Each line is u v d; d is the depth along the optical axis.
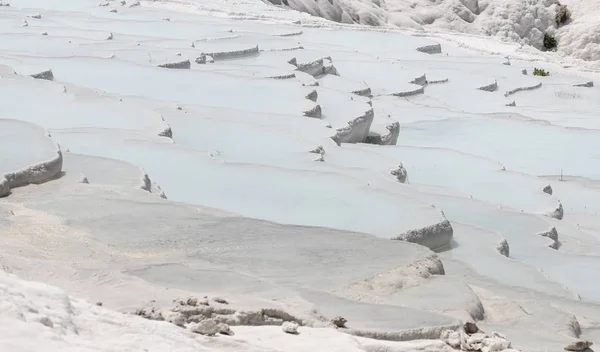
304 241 25.02
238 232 25.28
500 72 88.81
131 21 87.12
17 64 55.62
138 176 31.91
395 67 82.06
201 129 44.69
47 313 14.30
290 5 118.94
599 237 41.47
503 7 137.50
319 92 60.91
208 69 64.06
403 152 50.78
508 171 48.50
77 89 49.16
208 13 100.38
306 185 34.88
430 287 22.91
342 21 125.06
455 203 39.22
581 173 55.47
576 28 135.00
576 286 32.69
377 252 24.64
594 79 97.75
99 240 23.73
